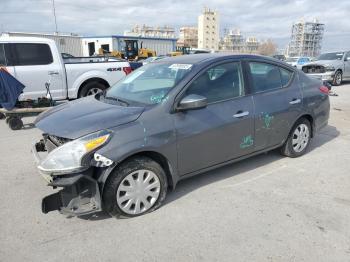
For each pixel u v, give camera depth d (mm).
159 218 3355
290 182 4199
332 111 8883
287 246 2896
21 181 4281
